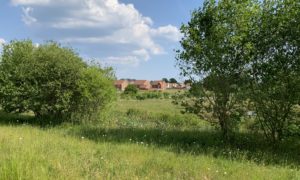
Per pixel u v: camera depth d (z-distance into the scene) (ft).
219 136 48.57
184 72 47.70
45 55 66.59
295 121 43.19
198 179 27.09
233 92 44.98
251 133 48.47
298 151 42.60
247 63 44.88
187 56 47.16
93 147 38.50
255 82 44.68
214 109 46.68
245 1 44.96
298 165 35.55
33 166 25.88
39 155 30.25
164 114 84.53
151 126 64.23
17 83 66.44
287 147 43.83
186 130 55.21
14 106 66.18
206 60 45.85
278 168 33.42
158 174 27.76
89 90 66.18
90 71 66.85
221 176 28.53
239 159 36.09
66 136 46.80
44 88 65.00
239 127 49.19
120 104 160.04
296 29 41.65
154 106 140.26
